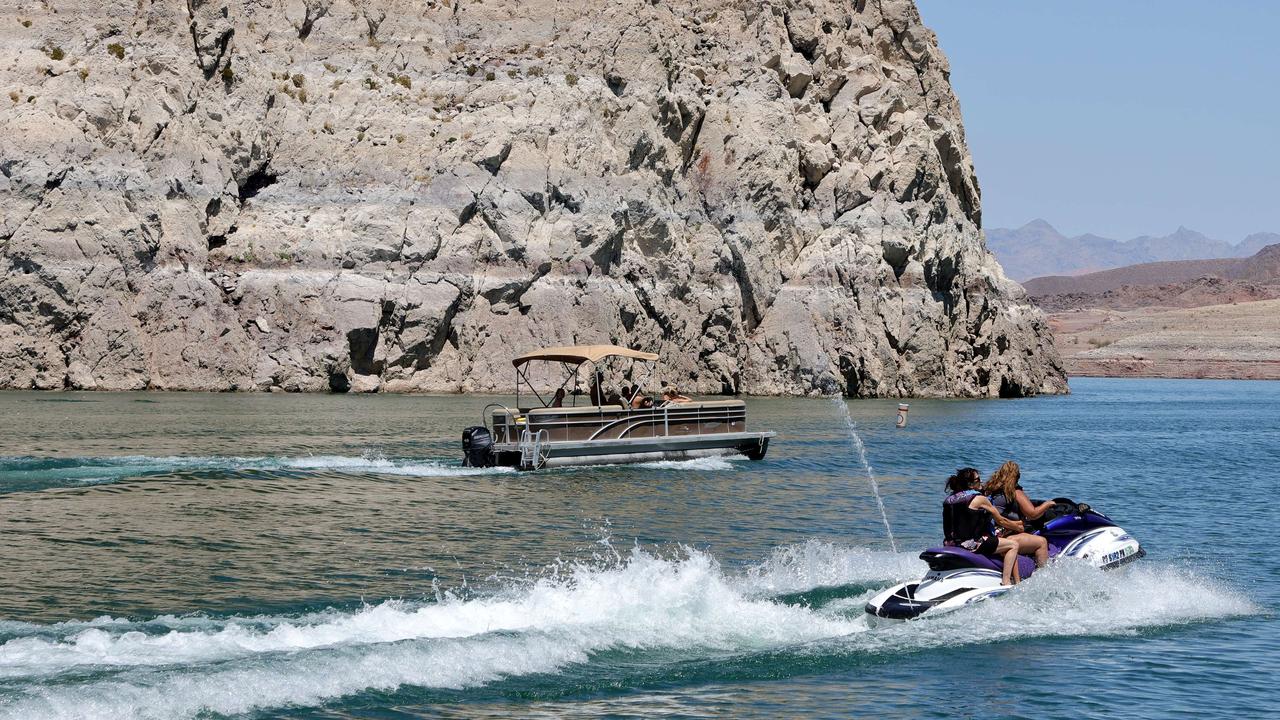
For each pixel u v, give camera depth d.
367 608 28.42
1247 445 96.62
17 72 133.50
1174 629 28.12
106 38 137.62
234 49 144.38
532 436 63.62
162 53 138.00
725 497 52.34
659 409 68.25
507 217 145.00
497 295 142.88
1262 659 25.70
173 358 130.12
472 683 22.92
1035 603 29.34
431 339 138.25
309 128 147.25
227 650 23.88
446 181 144.38
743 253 160.25
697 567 32.44
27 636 25.14
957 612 28.50
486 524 43.12
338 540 38.88
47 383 126.31
